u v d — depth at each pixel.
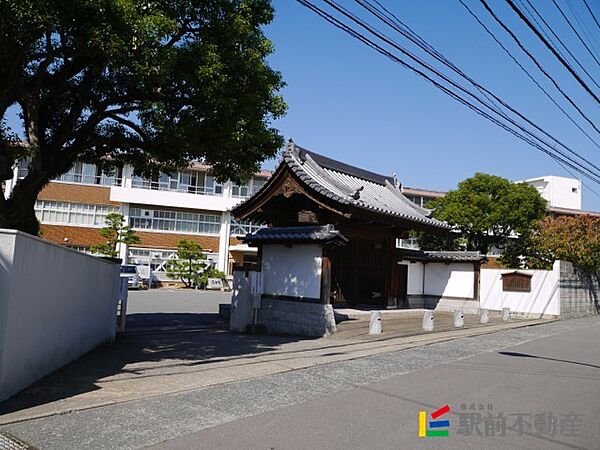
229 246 46.19
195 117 10.20
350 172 23.11
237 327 16.36
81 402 6.67
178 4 9.29
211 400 7.06
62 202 42.03
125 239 37.56
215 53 9.49
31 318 7.27
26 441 5.21
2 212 9.01
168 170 13.47
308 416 6.41
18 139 9.45
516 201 32.62
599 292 26.95
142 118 11.78
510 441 5.70
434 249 34.31
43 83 10.20
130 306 24.27
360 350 12.05
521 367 10.25
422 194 46.56
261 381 8.38
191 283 43.00
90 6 7.55
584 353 12.47
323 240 15.15
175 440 5.38
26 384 7.25
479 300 23.55
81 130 10.95
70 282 9.20
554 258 26.30
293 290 15.96
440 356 11.45
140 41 8.14
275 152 11.35
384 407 6.93
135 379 8.30
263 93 10.55
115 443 5.23
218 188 46.22
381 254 21.44
